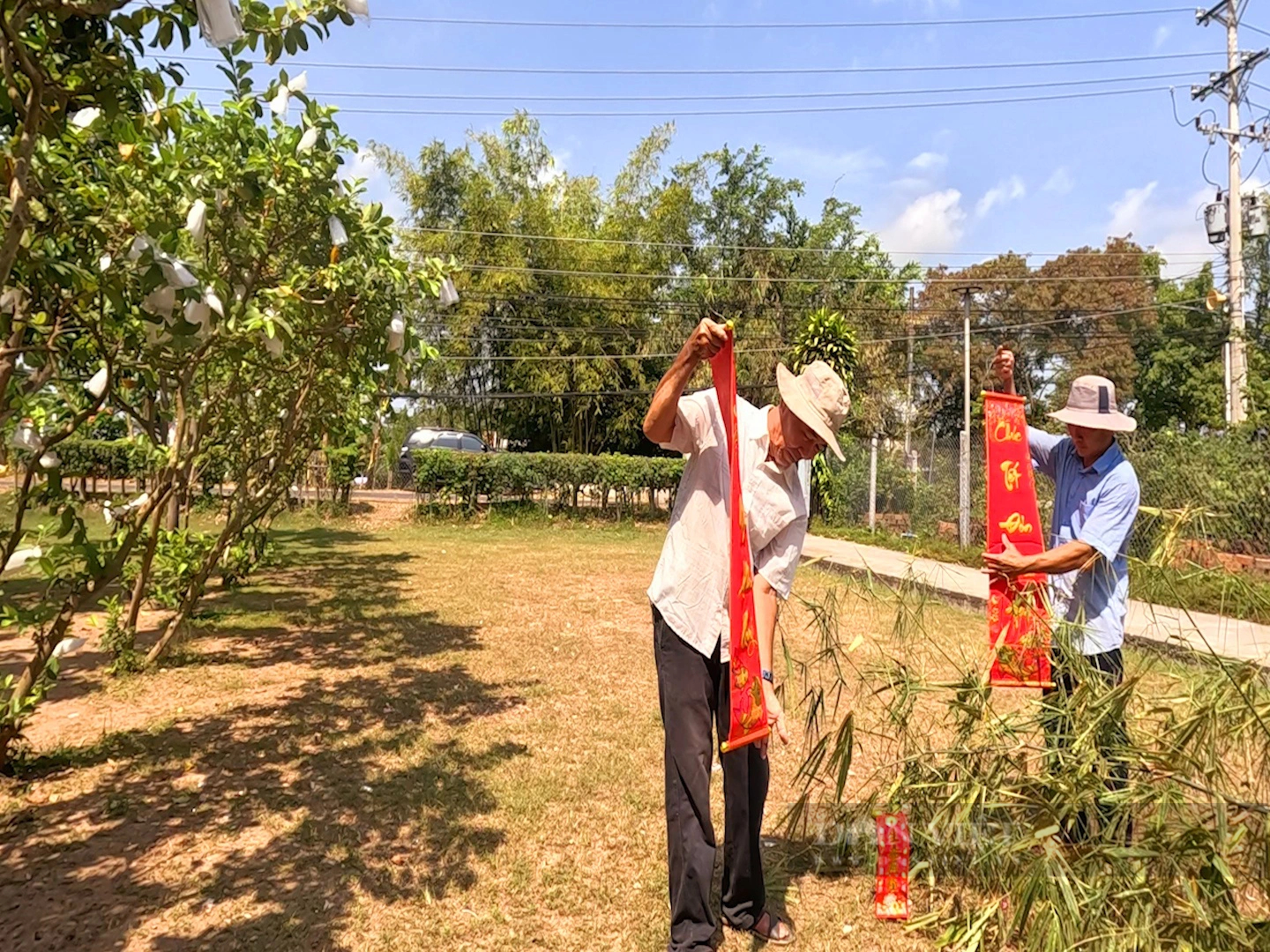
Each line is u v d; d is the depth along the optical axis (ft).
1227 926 6.91
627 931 8.84
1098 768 8.33
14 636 21.44
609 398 87.51
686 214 93.50
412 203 87.61
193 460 17.67
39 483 12.33
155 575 19.33
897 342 96.68
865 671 11.51
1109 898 7.29
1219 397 74.74
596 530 55.72
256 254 13.67
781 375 8.61
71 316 11.62
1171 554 9.94
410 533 50.21
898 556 40.60
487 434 99.30
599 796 12.20
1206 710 7.85
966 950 8.09
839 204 100.58
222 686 17.22
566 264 85.61
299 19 9.52
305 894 9.39
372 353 15.66
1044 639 9.55
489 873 9.96
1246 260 57.67
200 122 13.42
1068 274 101.24
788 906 9.52
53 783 12.25
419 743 14.12
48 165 9.75
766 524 8.75
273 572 32.94
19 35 7.55
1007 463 10.29
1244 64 51.75
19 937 8.44
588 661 20.12
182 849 10.37
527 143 86.28
